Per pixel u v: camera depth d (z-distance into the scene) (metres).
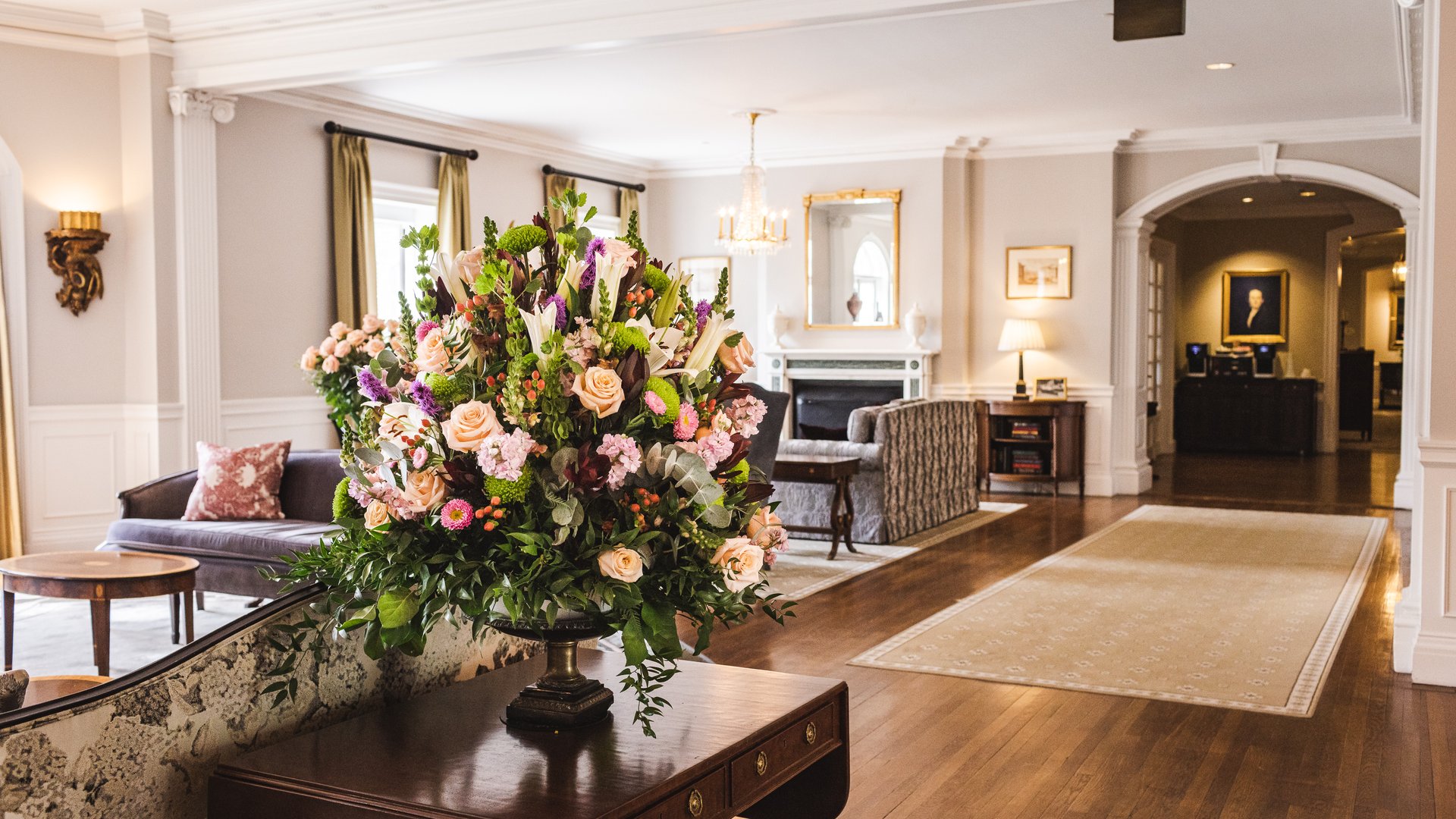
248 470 5.64
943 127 9.56
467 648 1.96
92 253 6.68
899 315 10.41
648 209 11.56
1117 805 3.18
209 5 6.36
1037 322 10.19
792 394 10.93
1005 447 10.37
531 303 1.58
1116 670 4.56
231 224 7.32
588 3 5.62
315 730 1.64
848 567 6.82
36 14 6.43
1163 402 13.76
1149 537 7.84
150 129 6.68
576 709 1.64
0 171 6.50
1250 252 14.20
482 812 1.34
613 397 1.51
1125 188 10.06
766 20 5.30
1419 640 4.36
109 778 1.34
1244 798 3.23
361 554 1.57
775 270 10.89
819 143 10.35
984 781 3.38
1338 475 11.62
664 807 1.44
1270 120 9.22
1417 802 3.20
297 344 7.82
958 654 4.82
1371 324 20.56
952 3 5.02
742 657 4.79
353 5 6.05
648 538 1.51
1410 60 6.82
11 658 4.50
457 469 1.50
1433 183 4.25
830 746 1.87
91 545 6.80
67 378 6.70
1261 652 4.82
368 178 8.18
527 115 8.92
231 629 1.53
